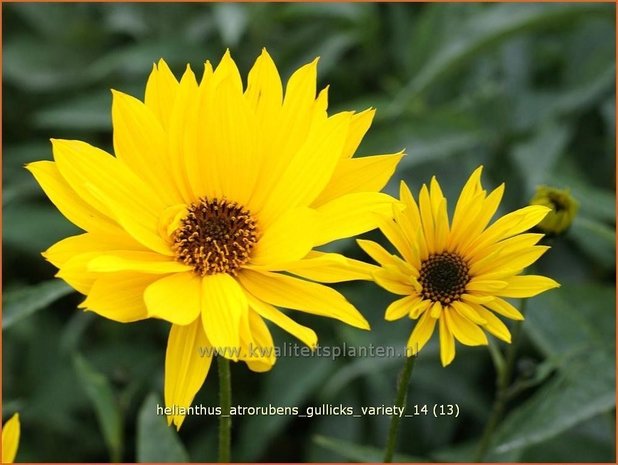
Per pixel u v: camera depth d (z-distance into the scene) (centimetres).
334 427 42
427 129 46
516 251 26
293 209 27
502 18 45
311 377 42
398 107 46
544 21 44
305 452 43
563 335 37
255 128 28
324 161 27
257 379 44
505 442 33
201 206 28
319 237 26
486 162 48
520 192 47
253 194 28
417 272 26
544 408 33
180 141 28
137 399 44
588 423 39
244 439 41
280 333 43
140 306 26
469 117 46
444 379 42
